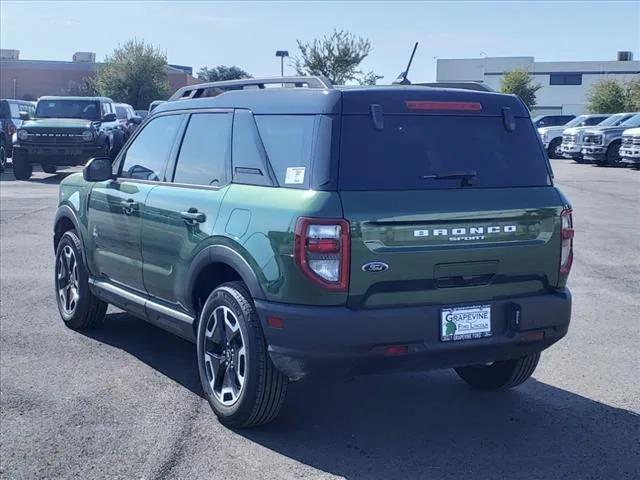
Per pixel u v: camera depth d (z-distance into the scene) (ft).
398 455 16.30
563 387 20.38
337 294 15.21
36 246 38.78
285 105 17.01
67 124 71.46
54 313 26.86
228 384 17.51
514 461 16.06
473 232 16.17
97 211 22.85
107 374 20.94
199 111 19.79
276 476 15.29
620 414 18.56
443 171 16.37
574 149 106.11
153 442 16.74
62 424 17.62
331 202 15.30
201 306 18.83
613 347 23.65
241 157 17.75
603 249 39.86
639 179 80.74
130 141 22.65
